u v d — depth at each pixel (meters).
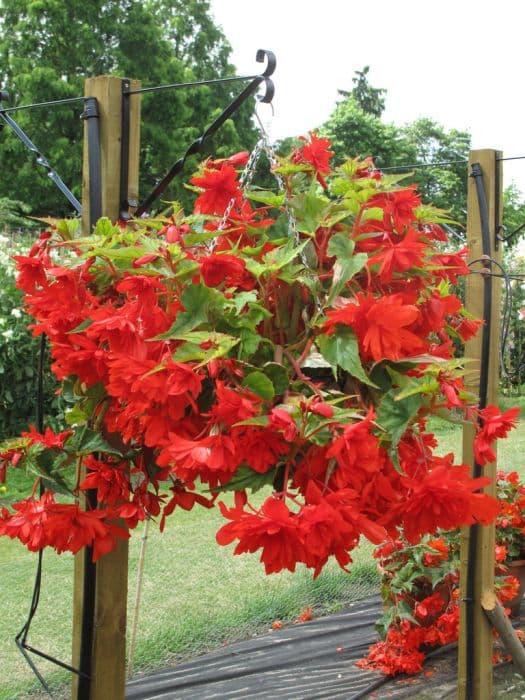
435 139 27.61
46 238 1.41
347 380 1.31
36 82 15.80
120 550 1.55
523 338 9.68
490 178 2.59
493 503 1.15
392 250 1.29
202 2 19.92
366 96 27.17
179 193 16.69
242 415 1.09
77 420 1.45
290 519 1.03
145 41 17.33
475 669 2.62
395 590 3.05
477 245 2.60
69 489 1.38
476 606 2.61
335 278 1.30
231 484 1.17
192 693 2.89
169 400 1.15
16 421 6.22
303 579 4.05
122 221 1.55
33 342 6.08
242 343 1.23
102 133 1.58
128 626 3.48
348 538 1.08
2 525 1.30
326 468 1.15
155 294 1.21
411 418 1.19
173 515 5.39
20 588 4.00
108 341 1.26
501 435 1.35
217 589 3.94
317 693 2.87
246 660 3.15
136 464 1.40
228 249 1.44
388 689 2.93
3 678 2.99
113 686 1.55
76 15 16.91
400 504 1.15
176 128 17.05
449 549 3.18
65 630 3.47
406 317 1.17
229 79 1.56
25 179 15.84
